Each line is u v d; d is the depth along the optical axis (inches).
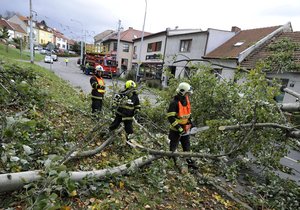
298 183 221.5
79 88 590.2
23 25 2815.0
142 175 165.6
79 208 114.7
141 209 127.1
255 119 191.5
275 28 743.7
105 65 1005.8
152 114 296.8
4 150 109.5
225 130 201.8
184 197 158.2
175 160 195.5
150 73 350.9
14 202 104.7
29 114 201.0
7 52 1130.0
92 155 176.7
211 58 781.3
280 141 219.0
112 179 146.7
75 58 2827.3
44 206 80.3
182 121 192.9
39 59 1512.1
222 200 165.9
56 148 150.8
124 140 214.2
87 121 257.6
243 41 774.5
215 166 224.7
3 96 196.2
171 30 1098.1
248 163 236.5
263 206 167.0
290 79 513.7
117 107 207.5
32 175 108.3
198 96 254.2
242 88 233.1
